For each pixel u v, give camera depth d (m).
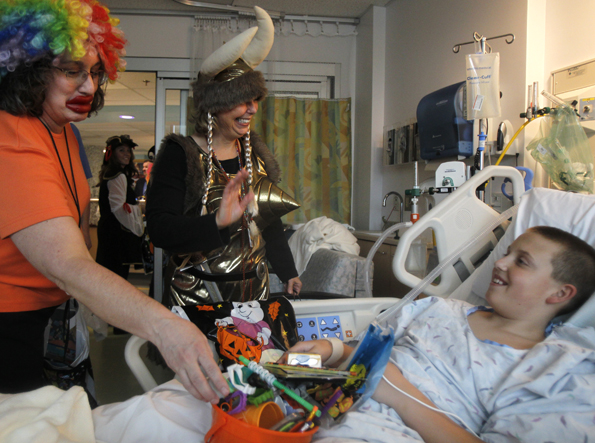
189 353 0.64
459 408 0.88
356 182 4.16
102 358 2.90
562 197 1.27
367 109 3.92
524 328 1.00
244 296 1.35
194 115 1.37
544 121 2.14
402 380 0.88
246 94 1.24
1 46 0.80
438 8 3.14
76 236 0.78
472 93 2.20
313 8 3.88
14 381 0.96
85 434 0.70
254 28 1.19
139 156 11.72
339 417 0.78
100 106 1.14
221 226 1.04
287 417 0.64
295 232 3.22
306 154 4.04
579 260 0.97
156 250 3.66
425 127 2.87
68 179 1.06
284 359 0.85
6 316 0.93
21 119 0.86
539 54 2.38
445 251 1.48
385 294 2.78
